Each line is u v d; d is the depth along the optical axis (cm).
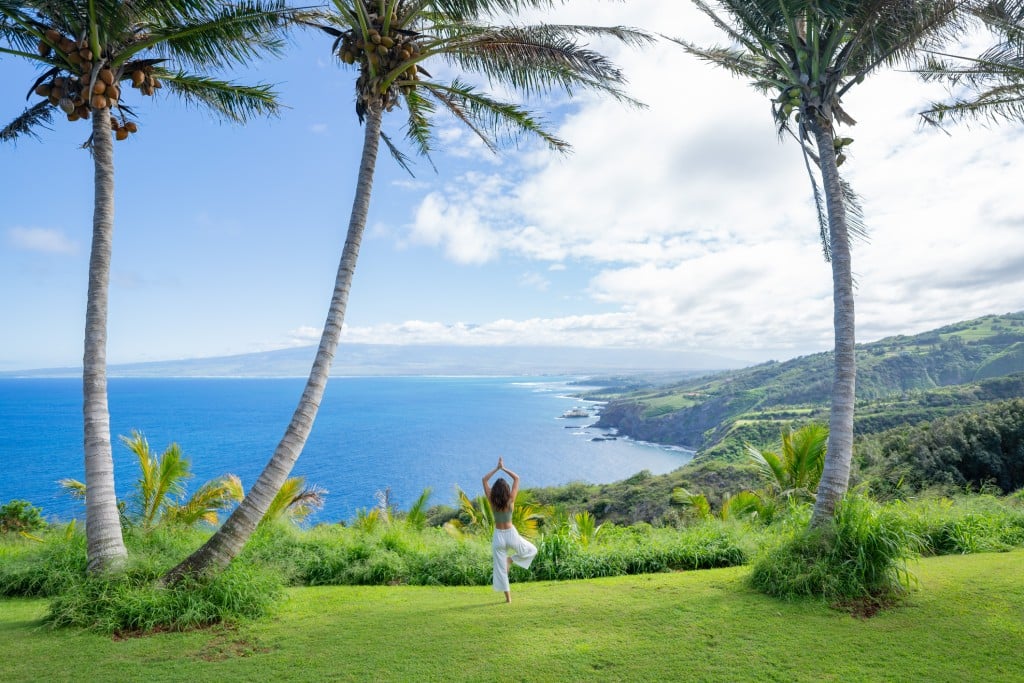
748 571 816
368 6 871
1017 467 2359
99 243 754
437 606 673
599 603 659
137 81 806
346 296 799
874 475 1612
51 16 763
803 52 834
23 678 466
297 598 739
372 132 837
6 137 994
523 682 435
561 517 1362
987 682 420
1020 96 1148
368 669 469
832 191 805
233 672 471
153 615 609
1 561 895
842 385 764
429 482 11375
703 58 965
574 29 848
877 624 550
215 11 782
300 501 1567
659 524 1761
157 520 1239
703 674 442
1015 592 628
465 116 1077
